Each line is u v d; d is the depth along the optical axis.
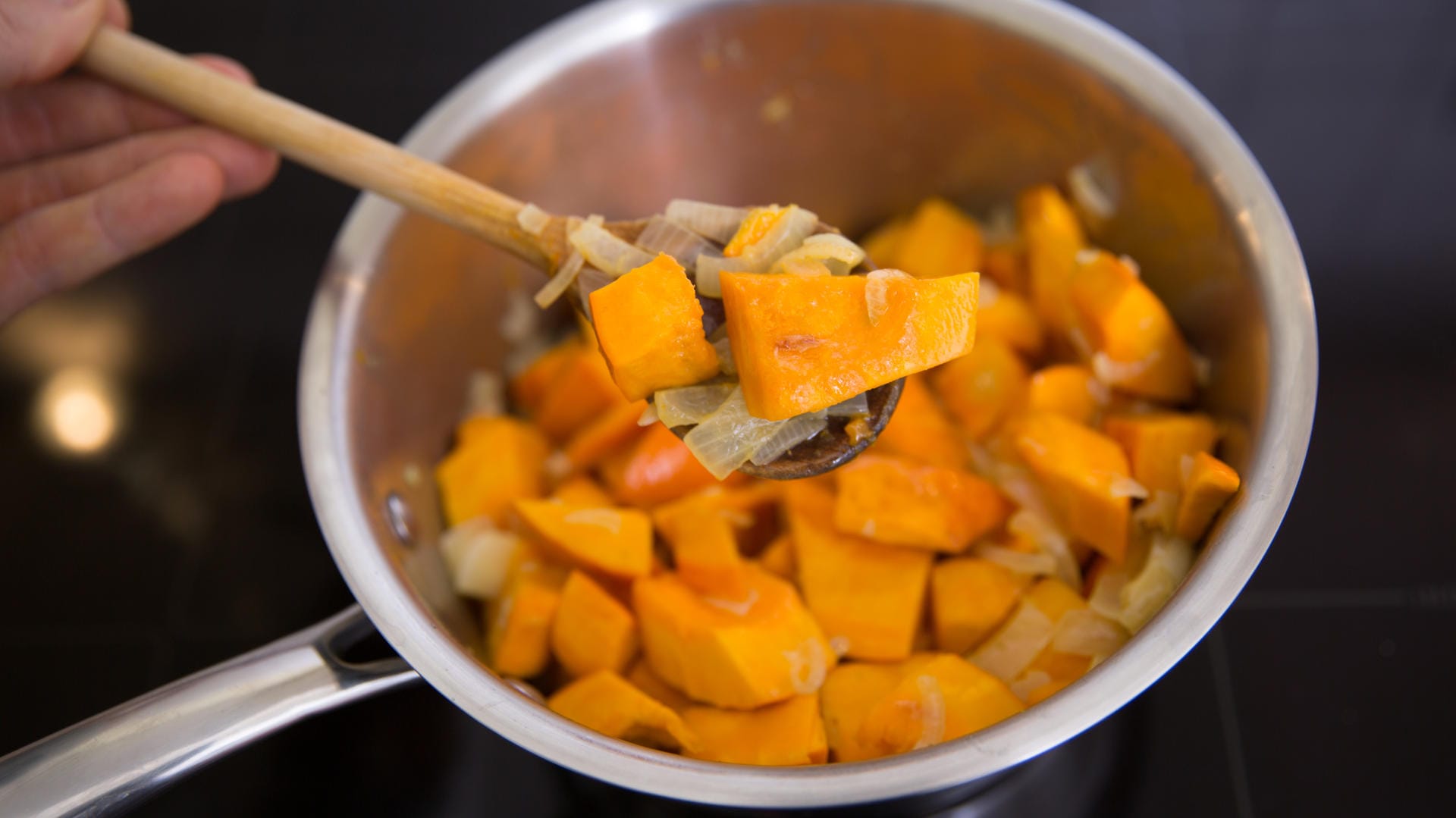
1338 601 0.37
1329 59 0.43
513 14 0.47
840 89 0.39
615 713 0.34
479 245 0.38
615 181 0.40
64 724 0.38
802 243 0.32
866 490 0.36
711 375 0.32
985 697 0.33
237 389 0.42
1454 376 0.39
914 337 0.30
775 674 0.34
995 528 0.37
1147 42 0.44
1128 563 0.35
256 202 0.44
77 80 0.37
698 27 0.38
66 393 0.42
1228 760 0.35
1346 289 0.40
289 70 0.46
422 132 0.36
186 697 0.29
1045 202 0.39
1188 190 0.35
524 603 0.36
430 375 0.38
